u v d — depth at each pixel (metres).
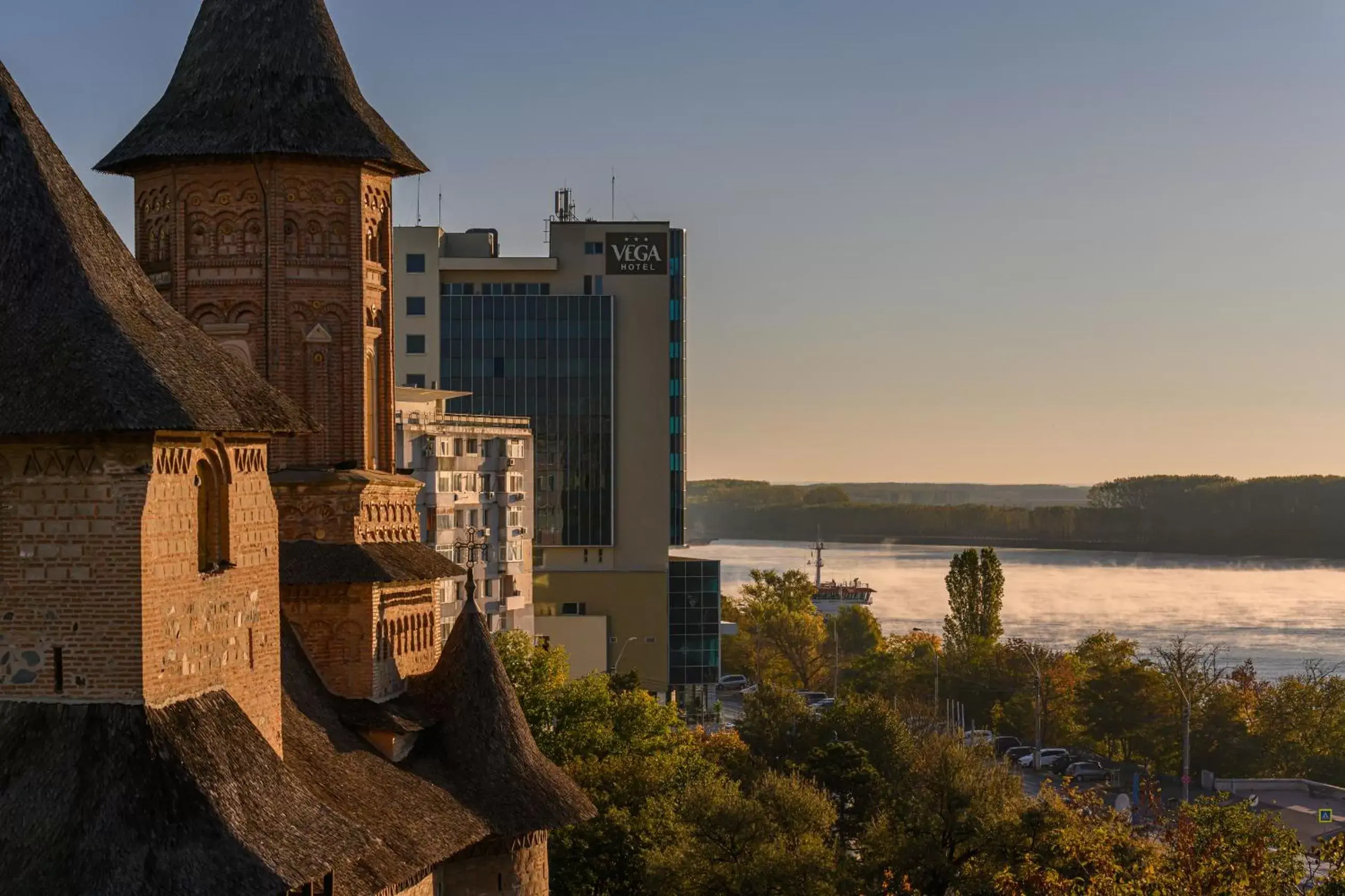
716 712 163.12
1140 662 168.88
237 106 50.16
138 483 33.91
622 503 174.12
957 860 77.19
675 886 70.06
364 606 49.16
